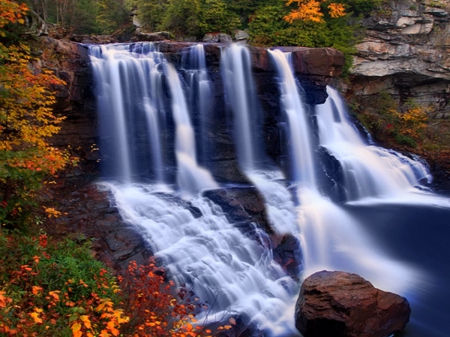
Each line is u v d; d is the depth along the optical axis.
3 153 7.11
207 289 9.49
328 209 14.42
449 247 12.75
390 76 23.39
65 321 5.93
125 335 6.21
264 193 13.53
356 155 18.53
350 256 12.19
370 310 8.34
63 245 8.24
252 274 10.34
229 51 15.35
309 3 20.61
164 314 7.09
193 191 13.26
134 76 14.23
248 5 22.89
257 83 15.92
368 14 21.97
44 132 8.73
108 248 9.53
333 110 20.33
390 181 17.88
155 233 10.47
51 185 11.83
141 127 14.54
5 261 6.63
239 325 8.75
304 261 11.76
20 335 5.20
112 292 7.22
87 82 13.28
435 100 24.44
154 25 25.86
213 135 15.52
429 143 22.08
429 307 9.83
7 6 7.11
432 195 17.28
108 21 29.59
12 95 8.07
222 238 10.94
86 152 13.56
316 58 16.53
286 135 16.39
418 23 21.94
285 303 9.89
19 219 8.27
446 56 22.59
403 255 12.31
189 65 15.19
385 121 22.47
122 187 12.92
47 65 11.99
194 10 22.23
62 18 31.03
